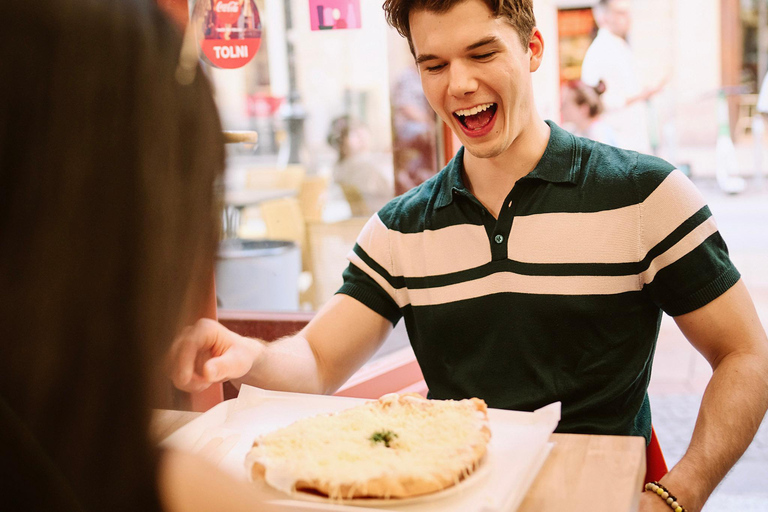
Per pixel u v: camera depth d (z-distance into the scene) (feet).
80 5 1.36
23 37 1.33
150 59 1.39
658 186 4.10
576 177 4.22
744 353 3.97
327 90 10.76
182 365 1.59
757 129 29.17
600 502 2.39
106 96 1.34
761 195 27.48
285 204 10.83
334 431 2.79
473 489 2.44
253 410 3.24
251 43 6.21
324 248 10.48
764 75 33.37
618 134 21.70
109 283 1.33
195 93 1.48
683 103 32.17
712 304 4.04
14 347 1.31
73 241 1.32
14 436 1.31
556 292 4.13
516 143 4.25
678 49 31.76
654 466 4.22
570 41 19.03
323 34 10.04
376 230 4.73
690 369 12.22
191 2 5.94
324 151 11.40
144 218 1.35
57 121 1.31
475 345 4.34
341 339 4.56
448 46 3.96
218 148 1.51
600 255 4.11
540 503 2.40
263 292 9.21
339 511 2.31
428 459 2.52
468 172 4.50
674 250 4.04
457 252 4.37
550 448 2.80
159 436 1.47
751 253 18.81
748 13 32.24
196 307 1.53
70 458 1.34
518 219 4.24
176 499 1.56
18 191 1.32
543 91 17.11
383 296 4.69
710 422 3.75
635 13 31.24
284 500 2.41
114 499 1.37
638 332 4.17
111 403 1.36
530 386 4.17
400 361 7.70
